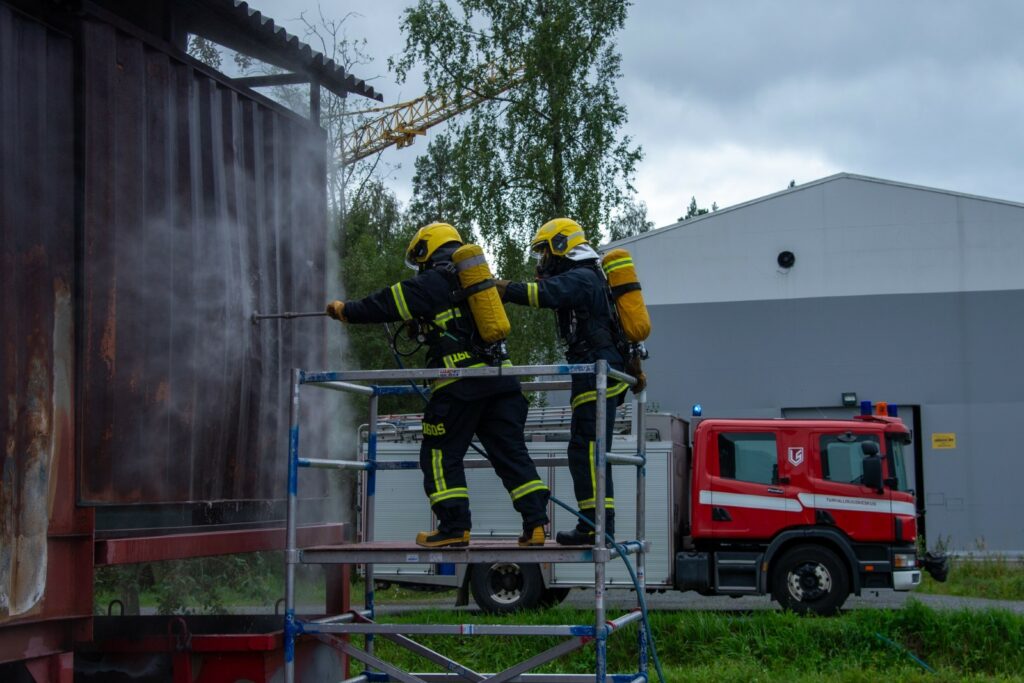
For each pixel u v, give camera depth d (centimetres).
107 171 505
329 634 542
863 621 1148
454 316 538
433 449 540
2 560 432
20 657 445
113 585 804
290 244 672
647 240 2525
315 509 698
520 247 2034
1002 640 1088
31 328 457
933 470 2339
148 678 558
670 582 1394
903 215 2419
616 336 568
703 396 2453
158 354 537
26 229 458
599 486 500
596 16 2042
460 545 531
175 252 554
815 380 2412
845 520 1347
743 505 1378
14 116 455
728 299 2473
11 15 457
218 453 589
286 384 662
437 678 610
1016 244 2364
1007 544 2289
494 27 2055
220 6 609
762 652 1105
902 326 2389
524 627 512
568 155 2047
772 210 2477
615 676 580
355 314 530
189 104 575
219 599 899
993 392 2336
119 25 521
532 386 610
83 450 481
